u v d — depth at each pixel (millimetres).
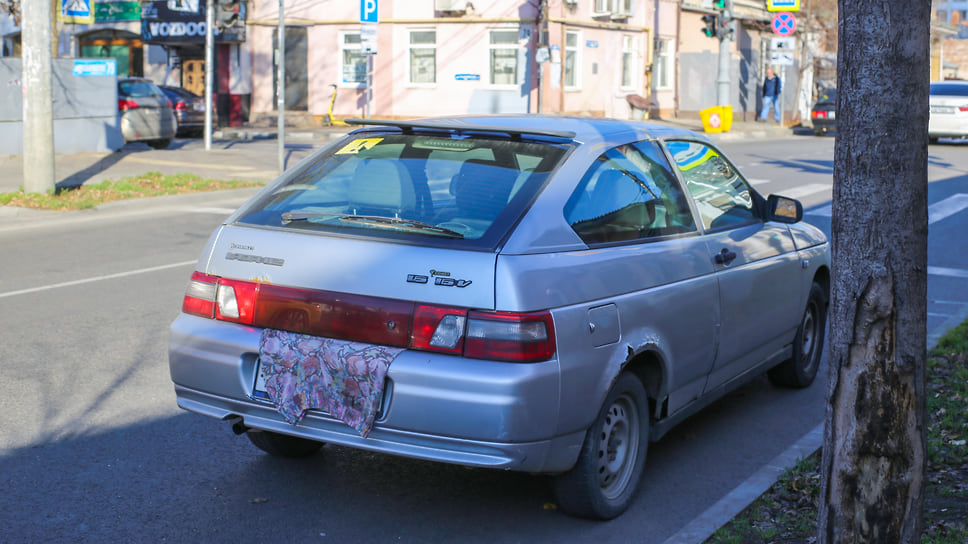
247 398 4004
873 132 2881
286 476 4707
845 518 3068
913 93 2857
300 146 24750
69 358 6625
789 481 4578
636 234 4395
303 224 4145
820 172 19422
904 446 2990
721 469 4938
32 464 4754
